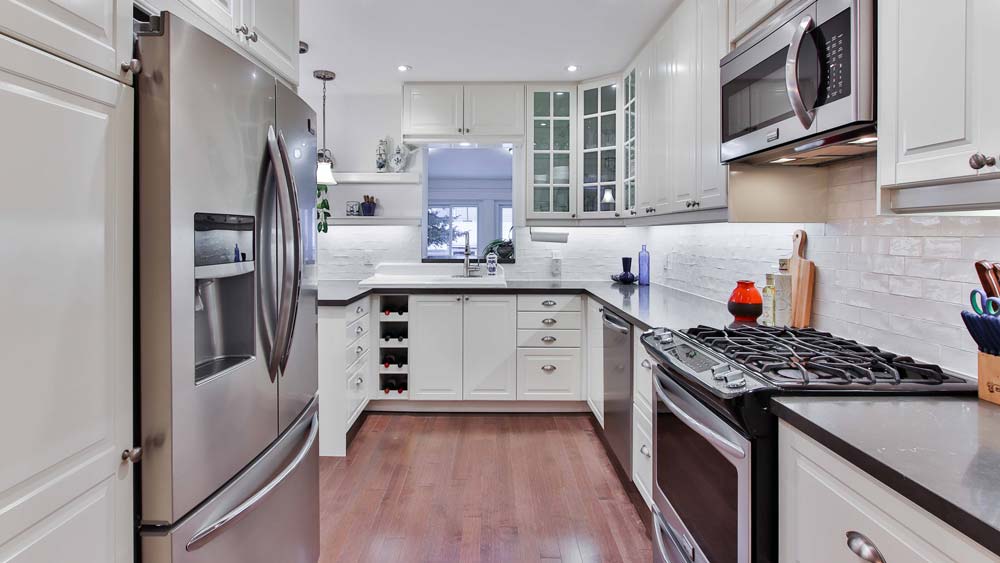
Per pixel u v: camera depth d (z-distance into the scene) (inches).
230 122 46.2
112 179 36.2
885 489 30.3
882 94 43.7
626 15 105.0
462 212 310.7
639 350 85.8
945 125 36.9
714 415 48.4
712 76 81.0
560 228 161.9
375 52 126.0
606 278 162.2
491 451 114.6
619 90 139.9
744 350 55.9
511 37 117.0
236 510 47.0
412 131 147.7
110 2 35.7
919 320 53.9
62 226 31.9
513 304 138.5
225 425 46.3
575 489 96.6
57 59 31.2
